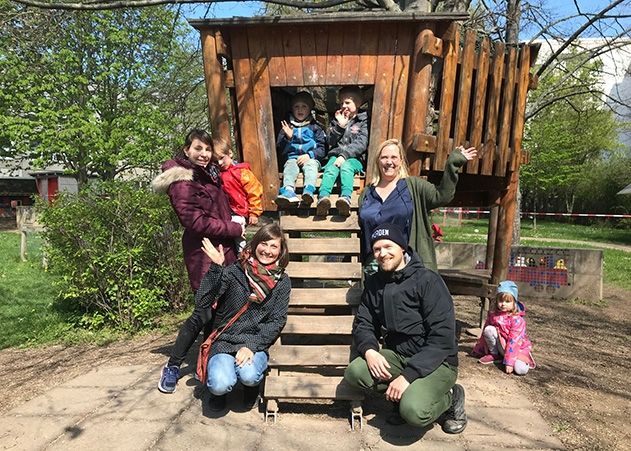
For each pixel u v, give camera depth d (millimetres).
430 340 3143
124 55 16156
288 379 3486
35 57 14164
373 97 4340
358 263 3887
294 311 5047
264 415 3494
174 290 6781
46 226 5957
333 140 4453
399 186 3633
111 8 5312
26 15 6586
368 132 4535
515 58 5062
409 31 4223
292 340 4574
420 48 4168
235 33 4438
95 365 4680
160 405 3664
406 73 4273
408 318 3201
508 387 4117
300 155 4527
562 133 26375
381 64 4297
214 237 3816
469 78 4527
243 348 3373
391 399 3066
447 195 3549
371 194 3723
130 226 6074
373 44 4281
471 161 4707
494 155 5035
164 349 5160
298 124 4605
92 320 6012
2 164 31156
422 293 3160
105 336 5801
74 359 4973
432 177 5117
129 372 4398
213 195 3850
